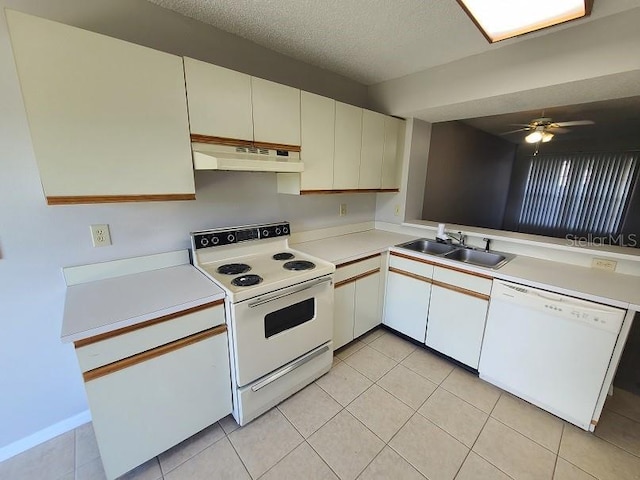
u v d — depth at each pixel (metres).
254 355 1.55
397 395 1.86
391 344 2.42
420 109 2.39
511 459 1.45
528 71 1.78
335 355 2.27
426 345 2.29
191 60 1.40
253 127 1.68
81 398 1.62
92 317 1.17
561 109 3.14
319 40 1.87
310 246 2.40
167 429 1.37
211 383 1.48
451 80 2.16
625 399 1.82
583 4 1.01
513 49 1.82
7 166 1.26
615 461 1.43
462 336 2.04
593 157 5.15
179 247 1.82
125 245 1.62
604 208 5.10
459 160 4.14
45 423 1.53
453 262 2.01
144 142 1.33
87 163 1.21
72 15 1.32
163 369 1.30
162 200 1.43
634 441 1.54
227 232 1.93
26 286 1.38
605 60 1.52
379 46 1.93
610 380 1.47
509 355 1.81
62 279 1.46
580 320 1.50
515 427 1.63
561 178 5.56
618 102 2.83
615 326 1.41
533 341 1.69
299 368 1.81
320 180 2.11
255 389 1.57
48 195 1.15
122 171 1.29
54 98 1.10
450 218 4.25
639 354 2.25
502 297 1.78
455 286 2.03
